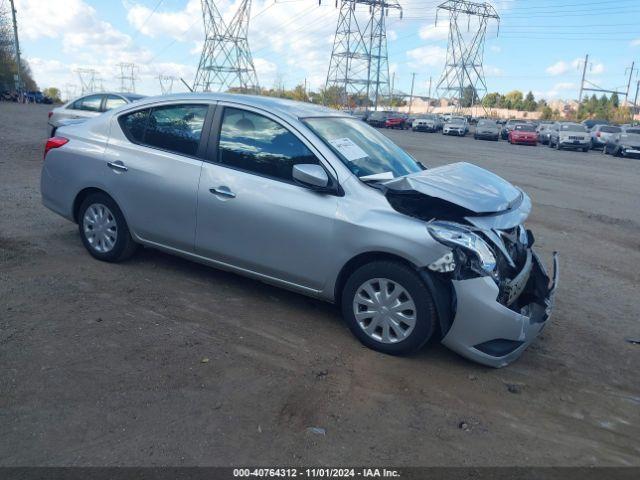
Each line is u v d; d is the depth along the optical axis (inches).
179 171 194.2
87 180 215.3
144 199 202.5
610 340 191.0
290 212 172.7
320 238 168.7
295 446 122.0
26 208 307.9
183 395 137.2
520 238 186.4
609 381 162.9
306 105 202.5
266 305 193.5
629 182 658.8
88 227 222.4
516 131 1487.5
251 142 184.5
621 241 343.3
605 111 3688.5
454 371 160.2
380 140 207.2
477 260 150.3
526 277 167.9
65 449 115.4
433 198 164.6
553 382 159.8
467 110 3228.3
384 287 161.9
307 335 174.1
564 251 309.4
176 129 199.9
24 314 172.7
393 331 162.9
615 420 143.3
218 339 167.0
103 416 126.8
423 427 132.8
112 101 571.8
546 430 136.2
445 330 156.8
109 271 213.2
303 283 176.9
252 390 141.8
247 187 180.5
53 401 130.8
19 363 145.4
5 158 509.0
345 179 168.7
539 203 463.5
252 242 181.8
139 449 117.0
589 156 1130.0
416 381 152.9
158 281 207.2
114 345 158.4
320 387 145.8
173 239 199.8
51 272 208.1
